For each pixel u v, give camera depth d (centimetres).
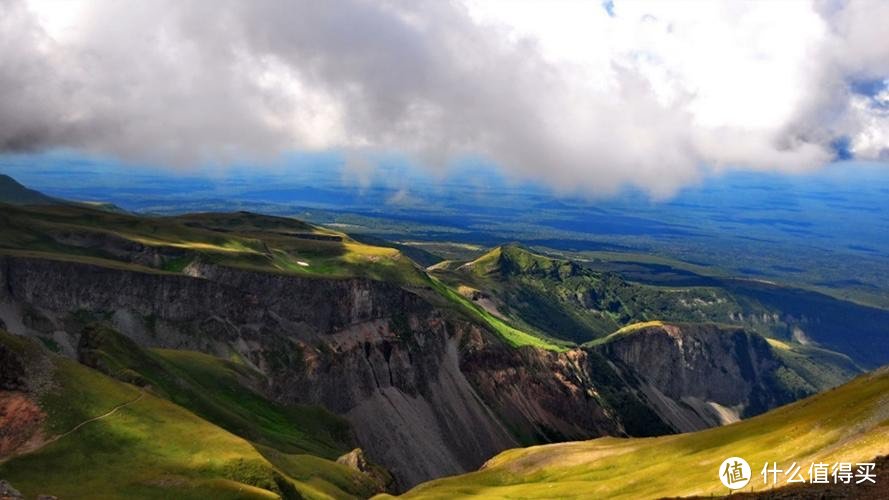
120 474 12262
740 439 15250
